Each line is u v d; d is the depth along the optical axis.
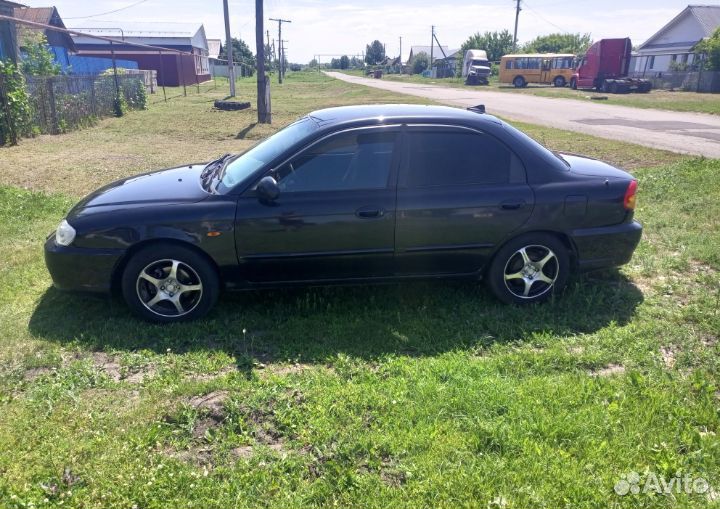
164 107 24.81
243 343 4.05
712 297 4.67
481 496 2.53
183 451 2.88
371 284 4.54
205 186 4.56
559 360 3.74
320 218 4.21
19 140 14.41
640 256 5.66
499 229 4.42
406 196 4.29
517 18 67.44
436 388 3.32
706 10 50.53
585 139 13.87
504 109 23.06
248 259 4.27
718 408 3.12
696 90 37.44
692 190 8.15
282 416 3.11
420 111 4.64
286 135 4.79
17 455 2.80
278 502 2.52
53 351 3.90
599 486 2.58
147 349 3.96
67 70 24.02
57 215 7.36
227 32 32.22
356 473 2.68
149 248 4.23
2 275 5.25
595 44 38.41
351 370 3.63
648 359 3.70
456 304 4.67
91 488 2.60
